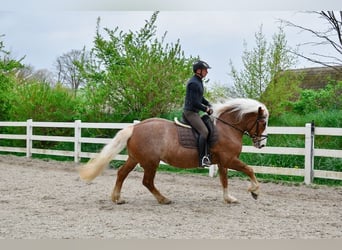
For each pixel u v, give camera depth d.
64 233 5.72
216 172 11.23
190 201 7.95
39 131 16.89
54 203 7.72
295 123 12.98
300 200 8.16
